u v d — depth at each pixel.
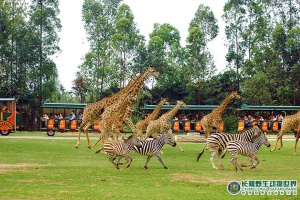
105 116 22.36
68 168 16.97
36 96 49.81
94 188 13.44
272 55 52.97
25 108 48.84
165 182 14.54
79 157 20.44
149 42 54.06
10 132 33.75
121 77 52.03
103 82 52.56
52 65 50.19
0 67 49.62
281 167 18.08
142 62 53.69
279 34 53.09
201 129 37.12
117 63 51.62
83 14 53.84
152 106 39.62
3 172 15.85
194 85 53.31
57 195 12.41
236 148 16.77
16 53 49.22
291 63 53.59
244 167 17.92
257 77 50.91
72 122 34.72
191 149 25.02
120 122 21.61
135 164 18.50
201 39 54.25
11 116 33.81
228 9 54.56
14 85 49.16
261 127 37.50
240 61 55.34
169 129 24.17
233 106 52.03
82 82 53.41
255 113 41.75
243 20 54.75
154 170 16.84
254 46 53.81
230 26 54.78
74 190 13.11
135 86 23.31
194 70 54.25
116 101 22.86
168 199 12.12
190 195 12.65
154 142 17.27
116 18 53.84
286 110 39.72
